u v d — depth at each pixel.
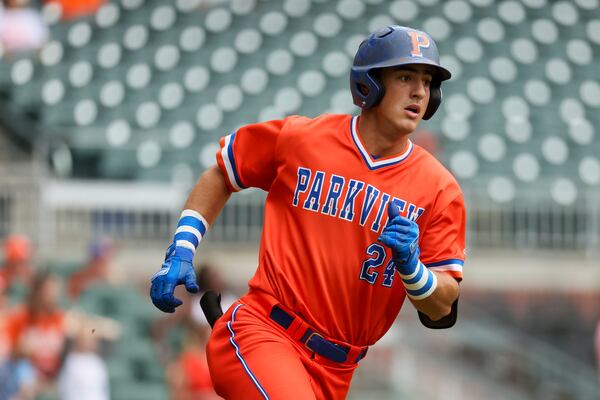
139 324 38.72
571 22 67.69
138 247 47.28
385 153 13.16
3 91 59.59
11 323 32.19
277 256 13.27
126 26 65.25
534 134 58.44
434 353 42.91
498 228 49.88
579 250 49.91
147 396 35.16
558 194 50.28
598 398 44.69
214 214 13.88
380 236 12.14
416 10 67.19
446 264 13.08
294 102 58.94
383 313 13.49
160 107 58.53
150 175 53.28
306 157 13.26
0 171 47.06
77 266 42.44
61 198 47.00
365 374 40.50
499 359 43.91
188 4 67.19
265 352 12.76
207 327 34.94
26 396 31.25
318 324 13.11
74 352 31.41
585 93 62.03
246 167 13.71
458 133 57.78
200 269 35.00
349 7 67.06
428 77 12.80
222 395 13.20
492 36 65.38
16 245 39.56
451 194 13.22
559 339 45.78
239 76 60.84
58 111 58.09
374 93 12.71
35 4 68.44
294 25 65.19
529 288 48.59
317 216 13.16
